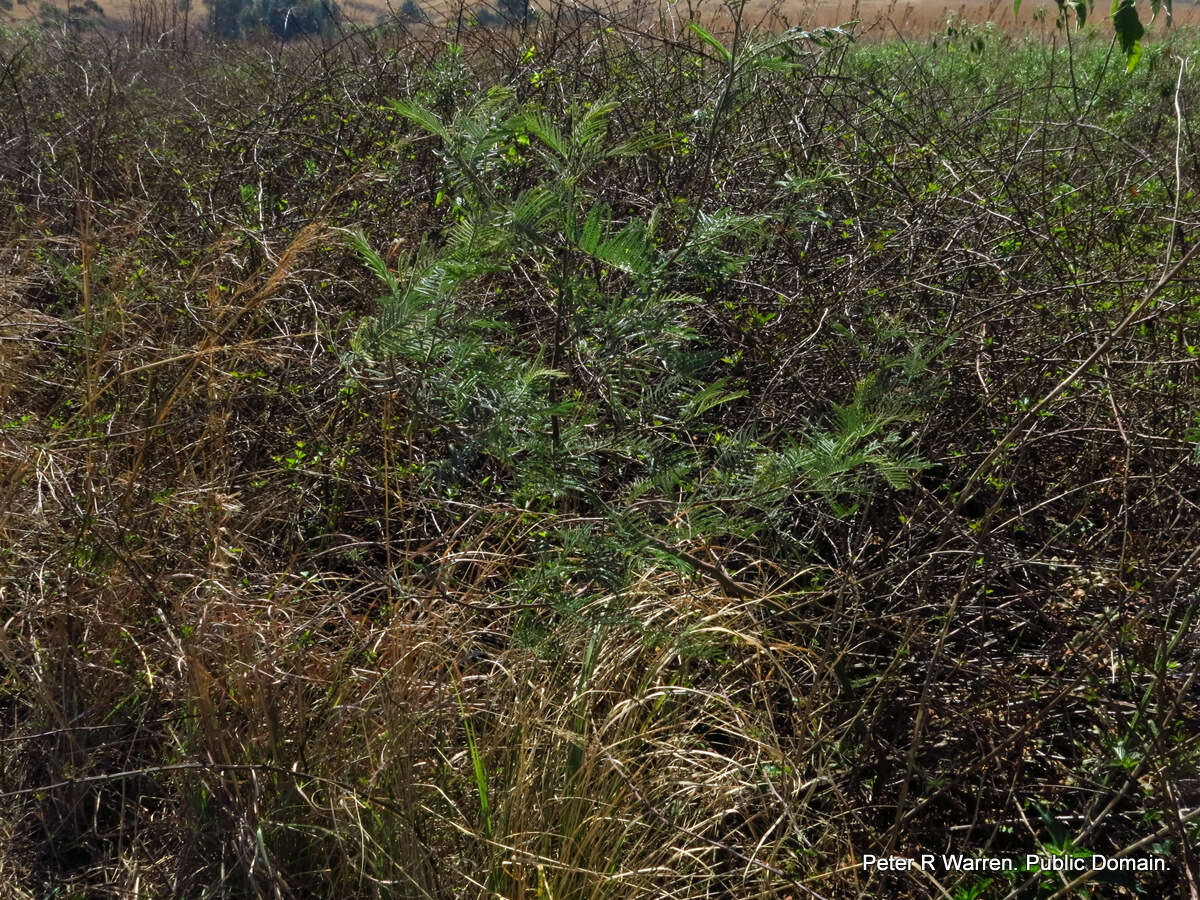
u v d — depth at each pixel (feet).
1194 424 8.46
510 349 7.41
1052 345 9.53
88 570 8.01
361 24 18.52
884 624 8.25
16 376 10.06
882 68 18.84
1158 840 6.52
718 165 12.00
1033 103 18.81
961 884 6.77
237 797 6.79
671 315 6.40
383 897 6.46
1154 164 13.35
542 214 5.84
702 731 7.91
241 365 10.16
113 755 7.57
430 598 7.78
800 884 6.56
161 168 14.62
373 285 10.91
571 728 7.10
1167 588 7.49
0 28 25.96
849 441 5.87
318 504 9.59
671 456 6.81
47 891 6.97
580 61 14.38
